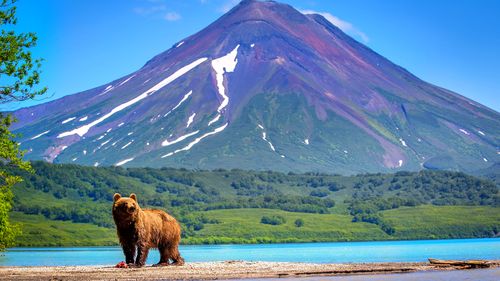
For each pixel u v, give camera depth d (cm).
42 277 3791
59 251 16950
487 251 13400
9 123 4562
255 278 3859
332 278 3903
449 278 3909
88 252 15950
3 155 4575
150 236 4206
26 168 4712
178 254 4488
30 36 4412
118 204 4000
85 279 3653
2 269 4653
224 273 4062
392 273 4284
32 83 4384
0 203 5038
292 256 12175
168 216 4391
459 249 15025
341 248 17812
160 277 3772
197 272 4084
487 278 3897
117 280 3603
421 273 4262
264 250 17175
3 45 4297
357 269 4506
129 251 4169
